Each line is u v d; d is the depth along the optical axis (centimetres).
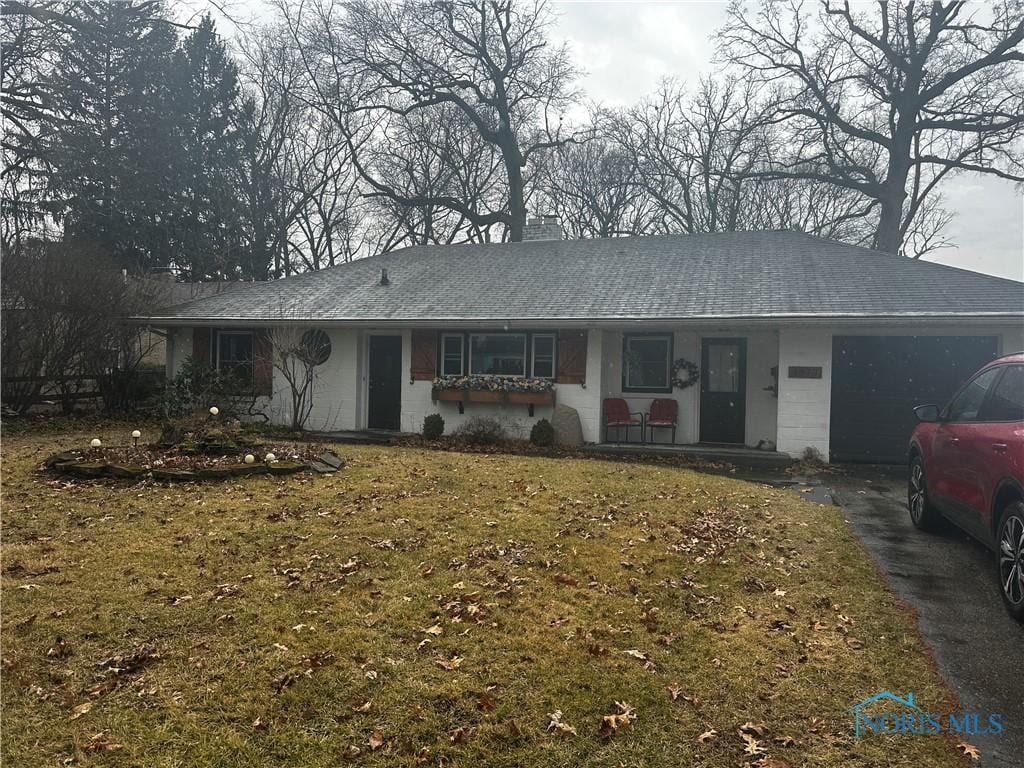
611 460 1149
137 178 2273
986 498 485
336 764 282
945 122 2417
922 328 1101
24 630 396
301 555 536
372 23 2834
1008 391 497
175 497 715
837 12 2527
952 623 433
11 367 1391
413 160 3278
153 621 412
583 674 355
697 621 427
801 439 1163
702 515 695
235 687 338
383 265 1784
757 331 1280
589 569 513
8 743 290
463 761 285
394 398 1500
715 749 296
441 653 375
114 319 1516
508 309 1319
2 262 1347
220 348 1579
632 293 1309
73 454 869
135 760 282
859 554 577
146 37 2219
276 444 991
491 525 629
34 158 1888
